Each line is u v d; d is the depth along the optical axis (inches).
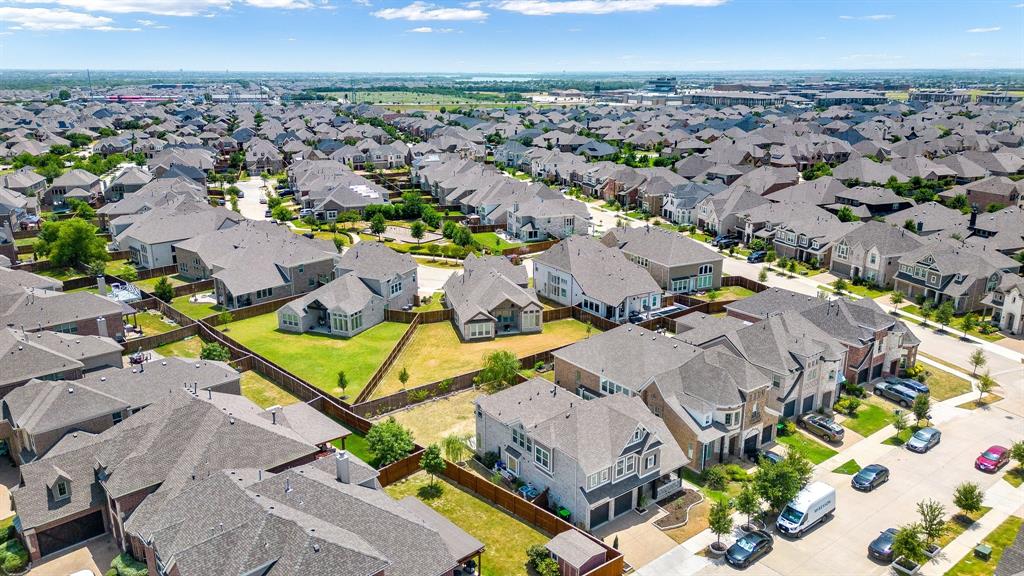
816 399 2491.4
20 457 1999.3
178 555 1346.0
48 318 2733.8
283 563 1357.0
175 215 4434.1
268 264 3784.5
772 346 2416.3
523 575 1659.7
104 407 2017.7
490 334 3240.7
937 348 3105.3
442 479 2087.8
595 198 6707.7
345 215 5452.8
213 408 1863.9
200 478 1695.4
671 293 3863.2
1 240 4138.8
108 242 4849.9
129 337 3149.6
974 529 1852.9
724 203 5246.1
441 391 2655.0
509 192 5723.4
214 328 3284.9
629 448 1883.6
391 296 3555.6
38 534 1689.2
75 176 6003.9
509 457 2075.5
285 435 1889.8
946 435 2342.5
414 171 7377.0
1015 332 3255.4
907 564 1696.6
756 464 2185.0
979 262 3572.8
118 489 1663.4
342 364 2940.5
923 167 6766.7
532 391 2178.9
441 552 1523.1
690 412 2158.0
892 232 3986.2
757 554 1736.0
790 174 6387.8
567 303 3686.0
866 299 2856.8
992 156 7219.5
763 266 4441.4
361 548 1408.7
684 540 1813.5
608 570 1624.0
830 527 1866.4
